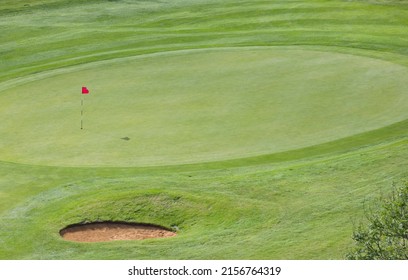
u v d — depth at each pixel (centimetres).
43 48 8431
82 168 4659
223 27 9025
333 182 4309
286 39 8188
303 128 5234
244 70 6775
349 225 3716
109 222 4053
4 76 7156
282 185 4309
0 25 9375
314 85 6231
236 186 4316
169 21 9444
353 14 9194
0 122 5566
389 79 6372
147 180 4434
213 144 4981
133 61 7338
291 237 3647
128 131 5262
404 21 8894
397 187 4066
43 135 5256
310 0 9881
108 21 9538
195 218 4038
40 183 4484
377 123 5297
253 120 5406
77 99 6062
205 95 6025
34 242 3778
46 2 10438
